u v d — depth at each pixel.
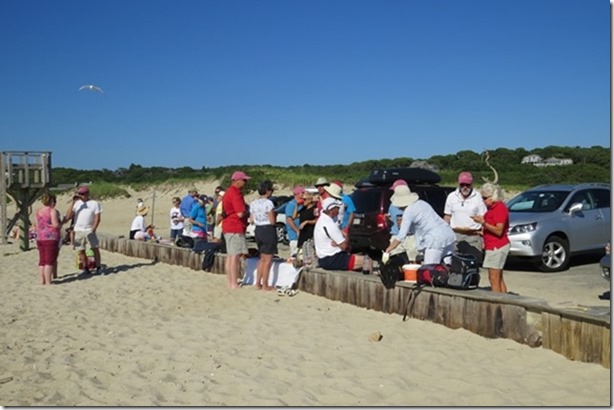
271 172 44.81
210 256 12.23
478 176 38.28
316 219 10.33
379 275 8.63
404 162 47.44
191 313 8.73
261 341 7.01
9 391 5.61
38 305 9.53
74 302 9.71
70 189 47.00
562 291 10.01
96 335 7.59
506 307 6.50
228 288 10.35
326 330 7.40
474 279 7.25
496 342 6.50
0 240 22.55
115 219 33.81
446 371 5.81
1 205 20.72
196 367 6.17
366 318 7.91
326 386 5.54
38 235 11.52
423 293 7.52
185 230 14.48
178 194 45.88
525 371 5.69
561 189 12.94
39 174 19.97
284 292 9.61
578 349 5.80
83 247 12.51
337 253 9.48
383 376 5.74
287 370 5.97
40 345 7.14
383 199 13.37
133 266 13.60
